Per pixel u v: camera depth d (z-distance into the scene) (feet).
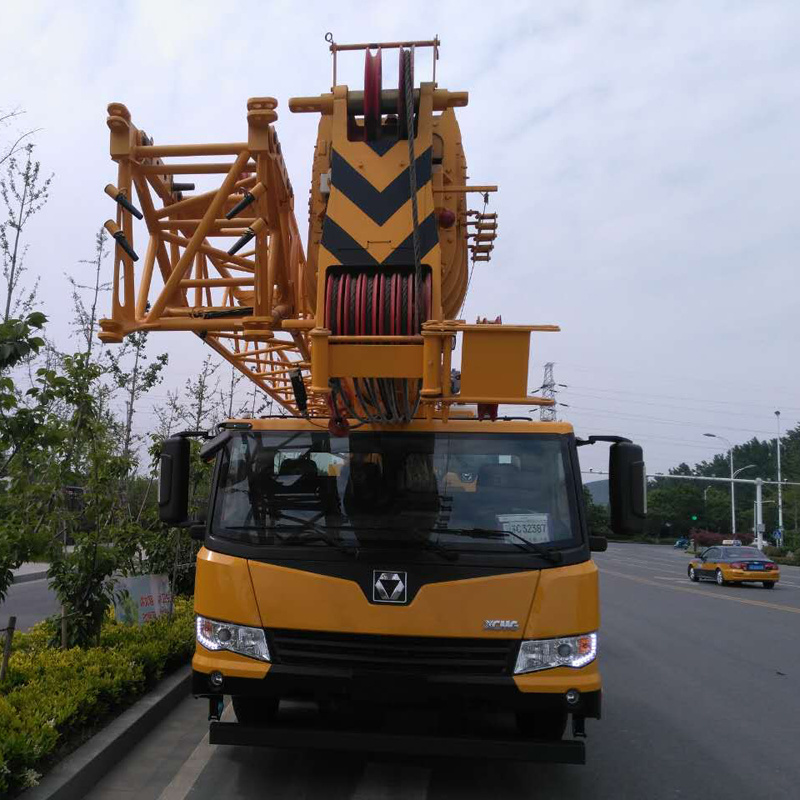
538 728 15.84
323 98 17.11
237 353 22.44
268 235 18.65
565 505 15.58
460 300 18.58
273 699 16.15
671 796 16.69
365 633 14.66
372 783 16.51
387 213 16.05
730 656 34.27
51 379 18.28
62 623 22.13
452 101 16.69
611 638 39.37
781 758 19.45
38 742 14.55
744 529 347.97
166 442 17.54
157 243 19.79
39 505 20.15
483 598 14.62
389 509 15.66
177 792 15.66
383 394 15.25
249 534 15.56
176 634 24.94
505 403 14.12
